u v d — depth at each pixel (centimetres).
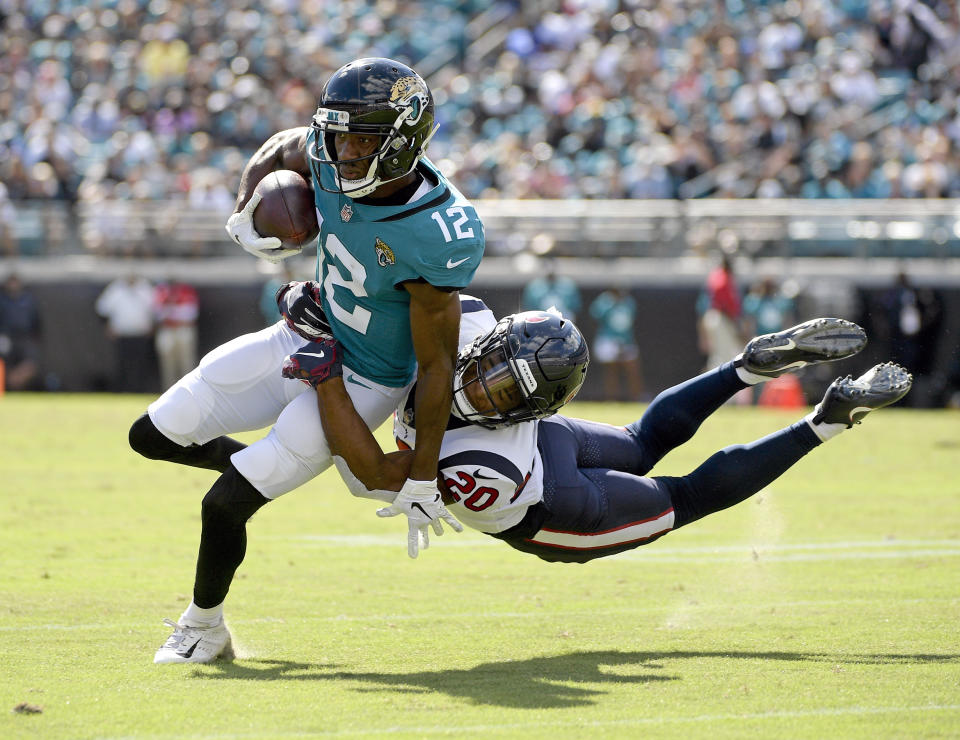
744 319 5641
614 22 7712
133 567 2234
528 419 1566
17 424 4712
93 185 6881
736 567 2273
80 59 8012
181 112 7569
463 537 2623
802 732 1249
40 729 1262
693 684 1448
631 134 6856
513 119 7362
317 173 1522
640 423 1747
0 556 2320
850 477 3500
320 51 7931
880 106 6838
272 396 1627
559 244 6066
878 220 5738
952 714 1312
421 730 1261
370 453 1506
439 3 8594
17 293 6125
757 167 6406
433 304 1470
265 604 1955
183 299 6056
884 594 2009
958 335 5534
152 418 1617
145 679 1480
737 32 7394
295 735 1244
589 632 1752
